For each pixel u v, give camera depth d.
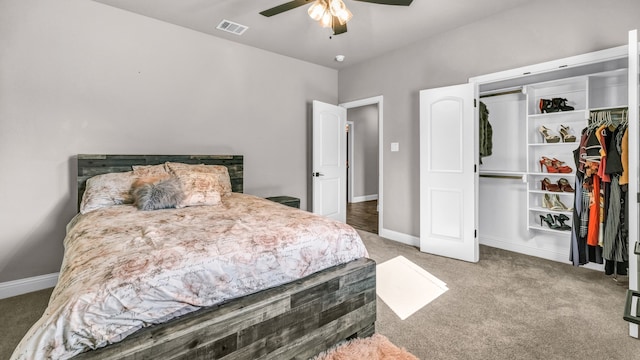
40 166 2.41
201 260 1.18
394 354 1.51
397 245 3.58
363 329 1.66
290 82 4.02
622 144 2.30
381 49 3.71
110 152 2.73
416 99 3.53
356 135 6.97
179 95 3.11
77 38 2.54
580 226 2.56
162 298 1.07
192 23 3.02
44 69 2.40
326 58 4.03
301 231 1.54
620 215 2.32
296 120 4.12
